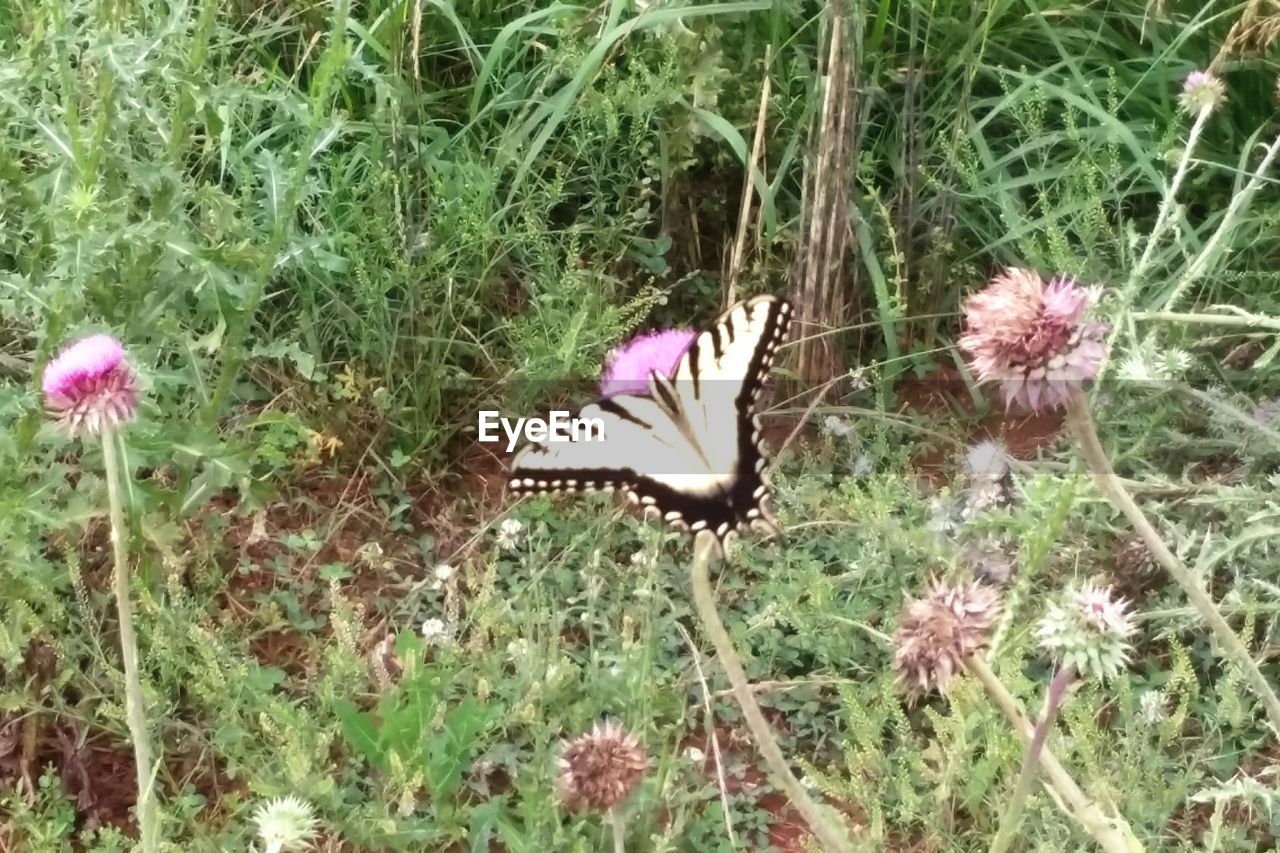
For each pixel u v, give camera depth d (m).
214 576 1.15
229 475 1.06
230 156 1.22
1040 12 1.45
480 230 1.25
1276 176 1.46
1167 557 0.88
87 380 0.88
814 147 1.29
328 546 1.23
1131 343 1.03
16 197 1.07
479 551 1.23
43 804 1.05
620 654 1.10
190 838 1.04
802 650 1.16
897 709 1.04
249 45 1.37
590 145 1.37
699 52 1.36
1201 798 0.98
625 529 1.24
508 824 1.00
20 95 1.06
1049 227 1.24
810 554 1.21
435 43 1.47
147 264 1.05
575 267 1.29
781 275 1.40
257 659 1.14
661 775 1.01
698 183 1.44
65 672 1.05
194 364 1.08
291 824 0.91
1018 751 1.00
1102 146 1.47
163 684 1.06
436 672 1.07
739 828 1.07
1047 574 1.16
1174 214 1.04
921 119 1.37
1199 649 1.14
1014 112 1.35
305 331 1.27
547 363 1.26
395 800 1.03
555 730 1.05
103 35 1.00
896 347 1.34
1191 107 1.06
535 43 1.41
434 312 1.29
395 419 1.28
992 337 0.84
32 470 1.04
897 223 1.38
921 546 1.12
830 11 1.25
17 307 1.05
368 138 1.38
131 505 1.03
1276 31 1.28
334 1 1.41
